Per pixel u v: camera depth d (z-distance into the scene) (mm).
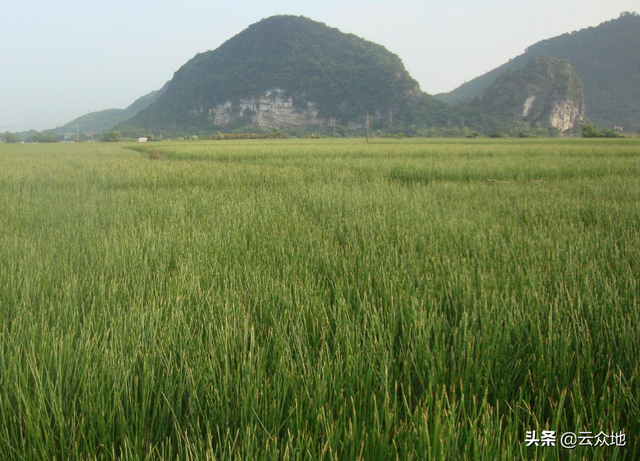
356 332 1782
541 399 1494
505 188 7086
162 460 1181
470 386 1521
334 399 1442
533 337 1857
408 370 1592
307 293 2217
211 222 4508
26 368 1525
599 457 1194
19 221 4539
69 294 2246
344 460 1205
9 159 18297
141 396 1480
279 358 1619
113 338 1769
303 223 4367
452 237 3664
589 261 2881
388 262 2830
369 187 7594
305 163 12922
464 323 1871
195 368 1531
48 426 1293
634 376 1525
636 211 4660
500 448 1219
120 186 8375
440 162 12070
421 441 1181
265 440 1229
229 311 2008
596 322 1928
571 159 13195
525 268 2732
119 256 3047
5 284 2531
